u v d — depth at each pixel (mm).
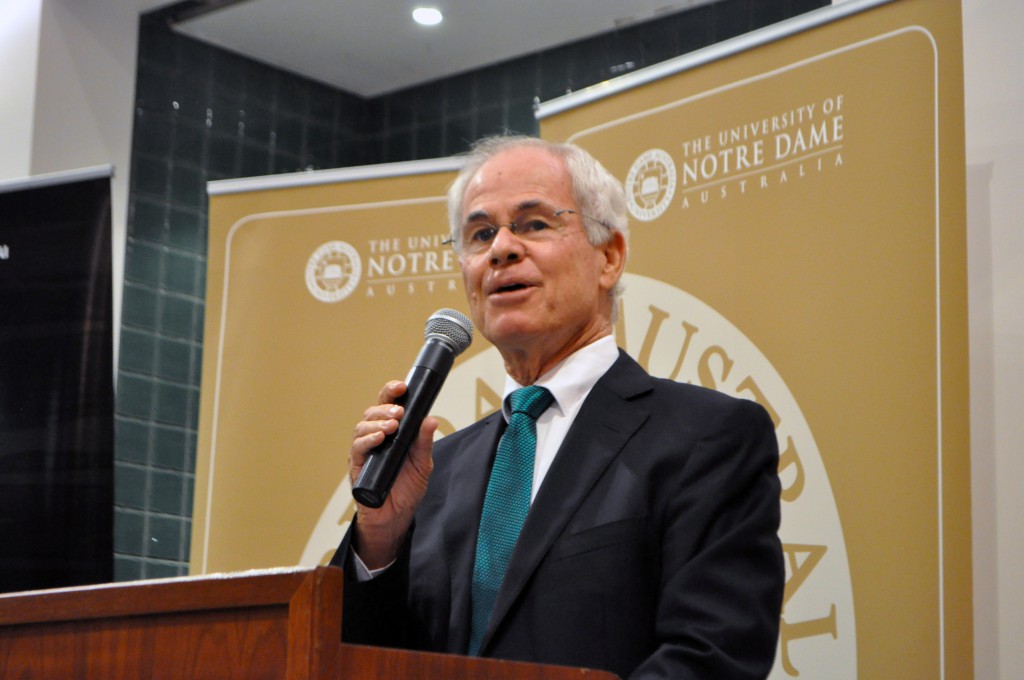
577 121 4016
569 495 2078
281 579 1359
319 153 6133
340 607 1361
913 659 3035
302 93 6137
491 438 2330
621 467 2092
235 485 4508
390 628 2025
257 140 5949
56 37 5445
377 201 4574
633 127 3867
